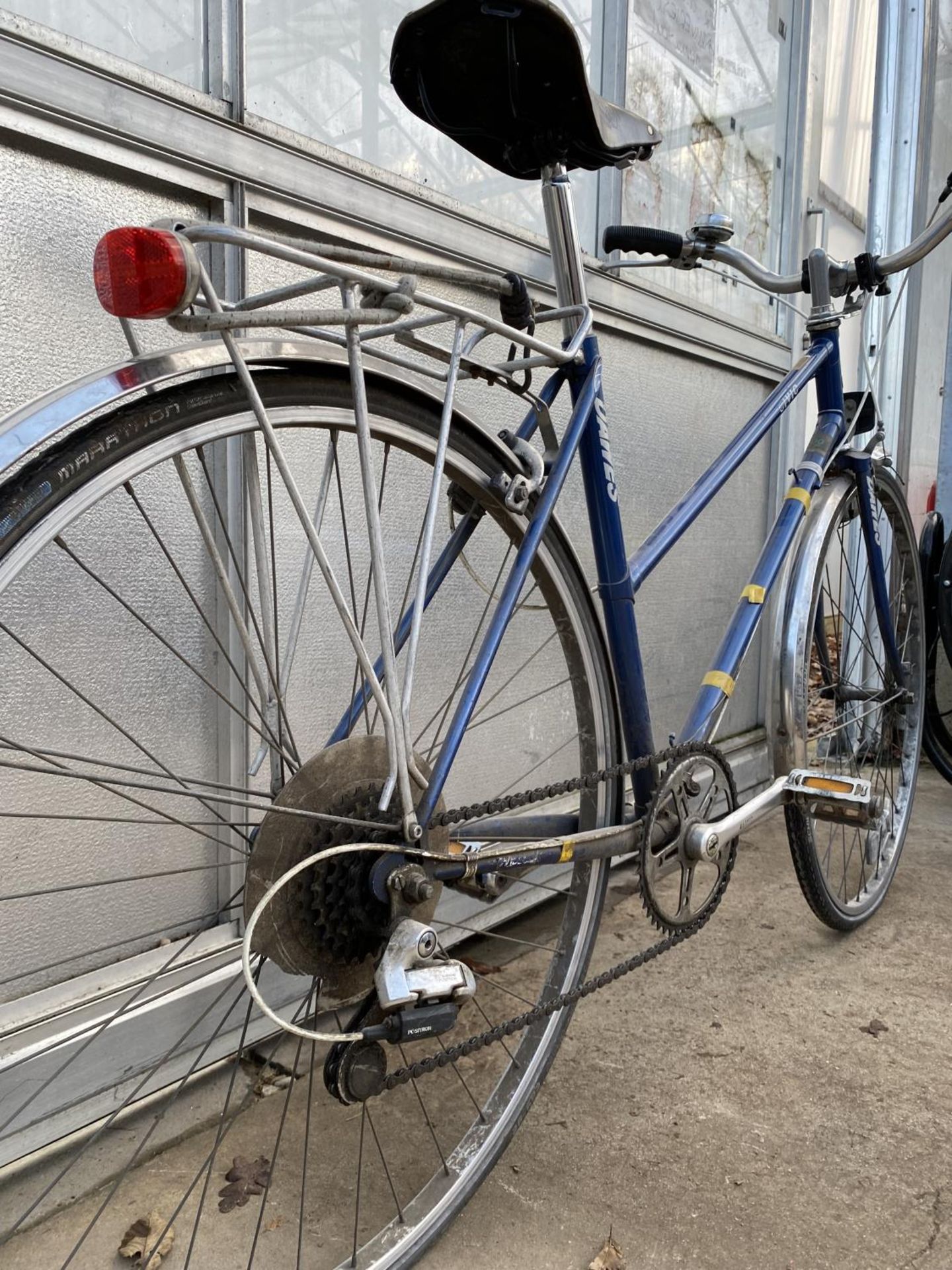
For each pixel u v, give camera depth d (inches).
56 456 27.1
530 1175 45.4
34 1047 43.1
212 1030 50.8
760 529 103.1
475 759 68.9
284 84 51.0
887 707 79.3
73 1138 45.4
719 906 76.0
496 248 63.5
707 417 91.1
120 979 47.3
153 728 48.9
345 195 52.3
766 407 62.3
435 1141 43.2
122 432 28.5
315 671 55.4
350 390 34.9
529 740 73.9
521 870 41.2
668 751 47.3
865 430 73.2
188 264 24.4
